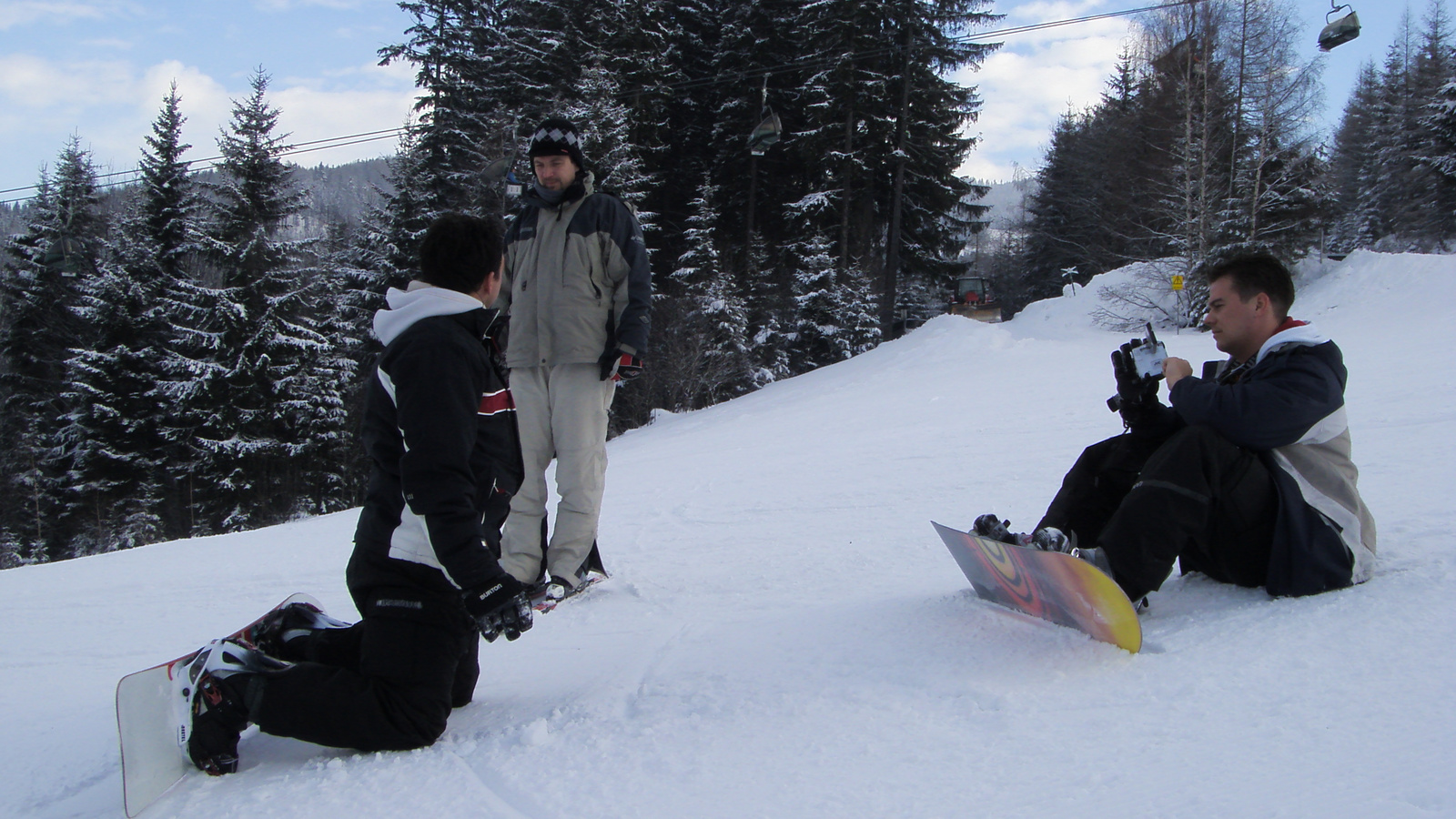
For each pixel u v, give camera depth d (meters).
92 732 2.29
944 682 1.98
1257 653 1.93
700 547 4.03
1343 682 1.74
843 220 29.77
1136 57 32.03
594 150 26.70
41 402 29.34
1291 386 2.21
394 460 1.90
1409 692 1.66
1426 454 4.21
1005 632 2.28
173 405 23.92
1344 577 2.26
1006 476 5.14
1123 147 36.38
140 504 24.22
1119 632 2.01
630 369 3.36
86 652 3.28
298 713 1.81
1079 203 43.94
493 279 2.04
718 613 2.88
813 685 2.04
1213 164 24.67
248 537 6.04
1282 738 1.54
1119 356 2.53
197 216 27.09
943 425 8.33
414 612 1.88
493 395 2.00
